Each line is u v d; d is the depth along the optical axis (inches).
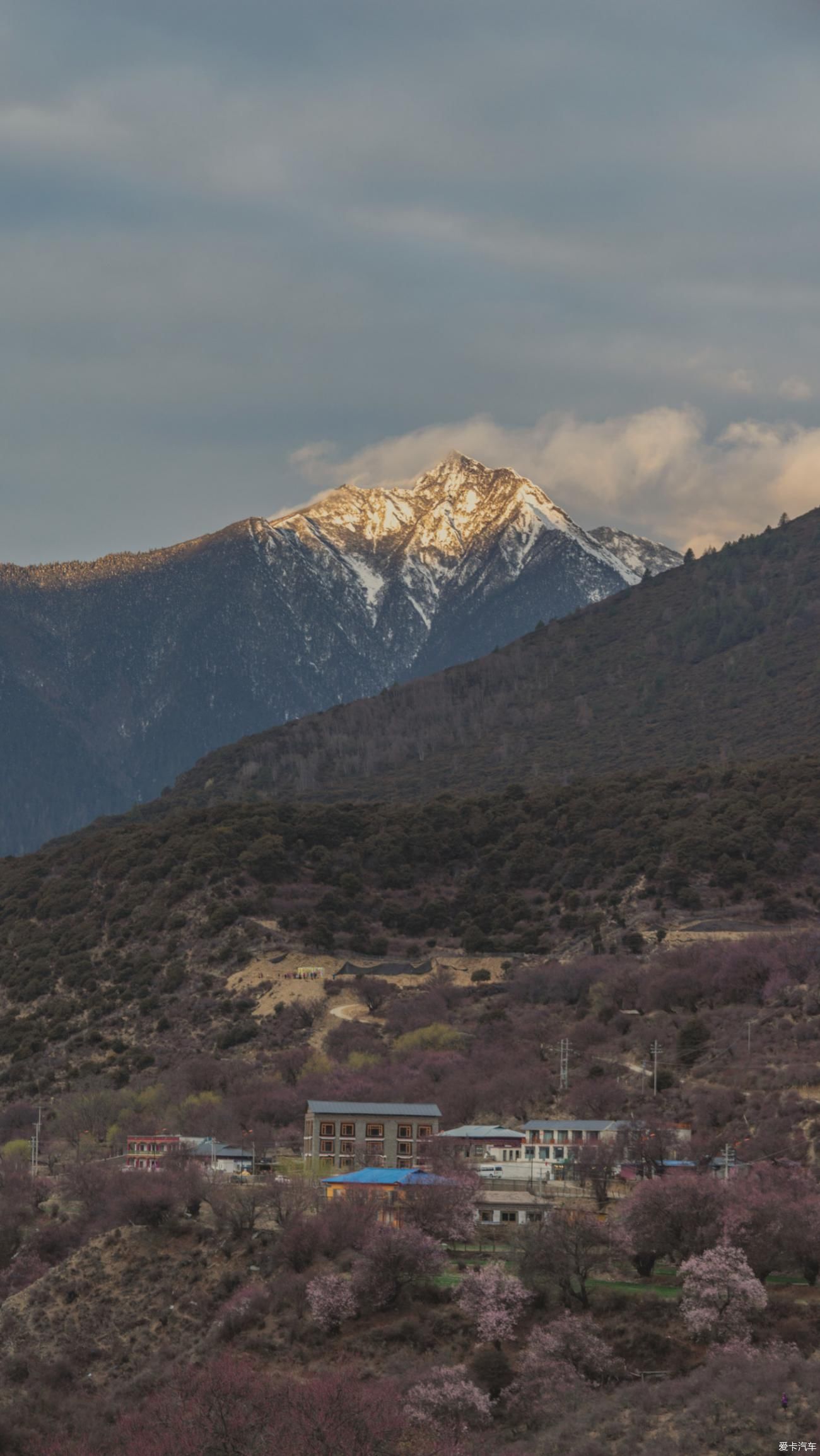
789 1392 4741.6
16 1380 5964.6
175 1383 5492.1
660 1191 6038.4
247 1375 5231.3
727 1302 5438.0
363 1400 4857.3
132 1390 5698.8
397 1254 5846.5
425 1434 4832.7
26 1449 5359.3
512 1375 5315.0
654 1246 5944.9
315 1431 4699.8
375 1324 5733.3
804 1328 5354.3
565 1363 5255.9
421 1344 5585.6
